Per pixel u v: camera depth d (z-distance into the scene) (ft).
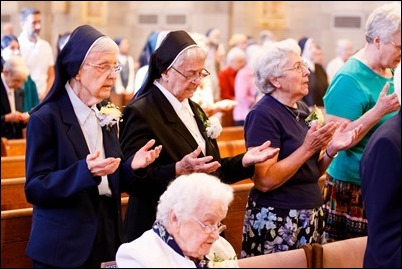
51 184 12.02
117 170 12.98
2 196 18.06
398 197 10.72
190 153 13.62
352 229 15.65
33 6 51.62
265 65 14.33
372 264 10.88
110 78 12.75
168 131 13.92
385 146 10.75
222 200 11.61
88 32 12.71
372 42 15.01
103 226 12.80
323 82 34.17
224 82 37.40
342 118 15.30
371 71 15.23
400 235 10.67
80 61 12.53
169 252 11.64
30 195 12.20
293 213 14.24
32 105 28.07
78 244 12.28
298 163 13.79
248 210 14.69
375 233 10.80
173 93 14.14
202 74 14.15
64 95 12.80
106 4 56.59
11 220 14.47
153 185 13.34
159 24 56.65
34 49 32.76
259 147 13.85
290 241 14.28
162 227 11.72
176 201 11.56
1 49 28.63
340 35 54.60
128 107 13.89
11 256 14.51
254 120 14.33
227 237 17.07
